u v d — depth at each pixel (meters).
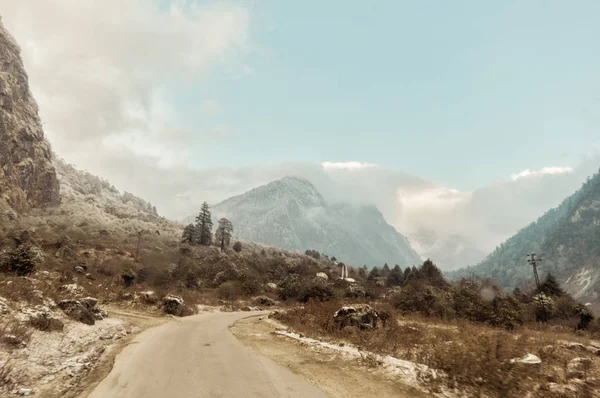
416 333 15.47
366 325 16.95
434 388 6.90
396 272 113.06
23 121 128.00
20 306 11.41
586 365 9.07
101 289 30.61
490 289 48.75
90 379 7.44
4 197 102.62
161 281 47.75
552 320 34.72
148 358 9.52
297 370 8.49
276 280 74.19
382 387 7.04
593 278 197.50
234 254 108.00
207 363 9.05
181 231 142.88
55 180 132.25
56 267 40.44
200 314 28.75
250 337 14.68
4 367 6.96
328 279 83.75
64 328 11.68
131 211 177.88
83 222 105.06
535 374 7.34
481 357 7.68
